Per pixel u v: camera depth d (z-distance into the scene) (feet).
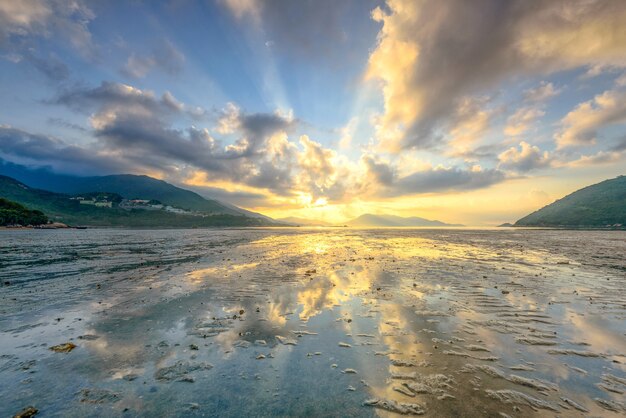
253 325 12.98
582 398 7.54
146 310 15.14
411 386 8.12
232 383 8.30
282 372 8.92
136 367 9.24
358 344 10.98
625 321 13.39
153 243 64.80
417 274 25.17
